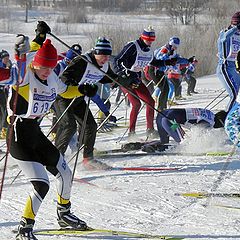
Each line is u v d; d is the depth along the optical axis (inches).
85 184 662.5
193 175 703.7
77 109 713.0
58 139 717.3
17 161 465.4
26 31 3885.3
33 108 461.4
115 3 5329.7
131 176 700.7
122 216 543.5
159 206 573.6
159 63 946.7
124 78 909.8
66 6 4749.0
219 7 3329.2
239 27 935.0
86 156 730.8
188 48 2421.3
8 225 516.1
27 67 452.4
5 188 647.1
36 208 458.9
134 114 952.9
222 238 476.1
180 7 3695.9
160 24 3157.0
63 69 666.8
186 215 545.0
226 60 928.9
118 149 867.4
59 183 488.1
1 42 3097.9
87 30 3316.9
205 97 1724.9
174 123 843.4
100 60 680.4
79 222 495.8
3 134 1084.5
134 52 893.2
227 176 695.7
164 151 850.1
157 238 476.1
